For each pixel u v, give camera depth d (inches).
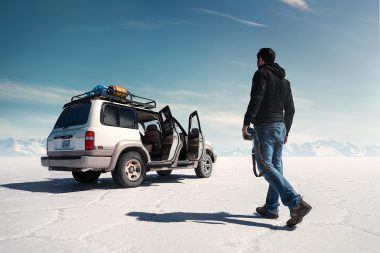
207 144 327.9
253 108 116.8
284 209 150.1
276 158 127.0
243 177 324.5
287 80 130.2
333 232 111.1
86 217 132.0
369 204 168.6
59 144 233.5
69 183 266.7
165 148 274.8
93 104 222.2
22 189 224.2
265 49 128.8
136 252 88.9
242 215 136.9
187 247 93.3
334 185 259.9
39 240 100.0
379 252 91.2
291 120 133.8
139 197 185.9
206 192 208.8
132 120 244.7
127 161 231.5
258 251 90.5
